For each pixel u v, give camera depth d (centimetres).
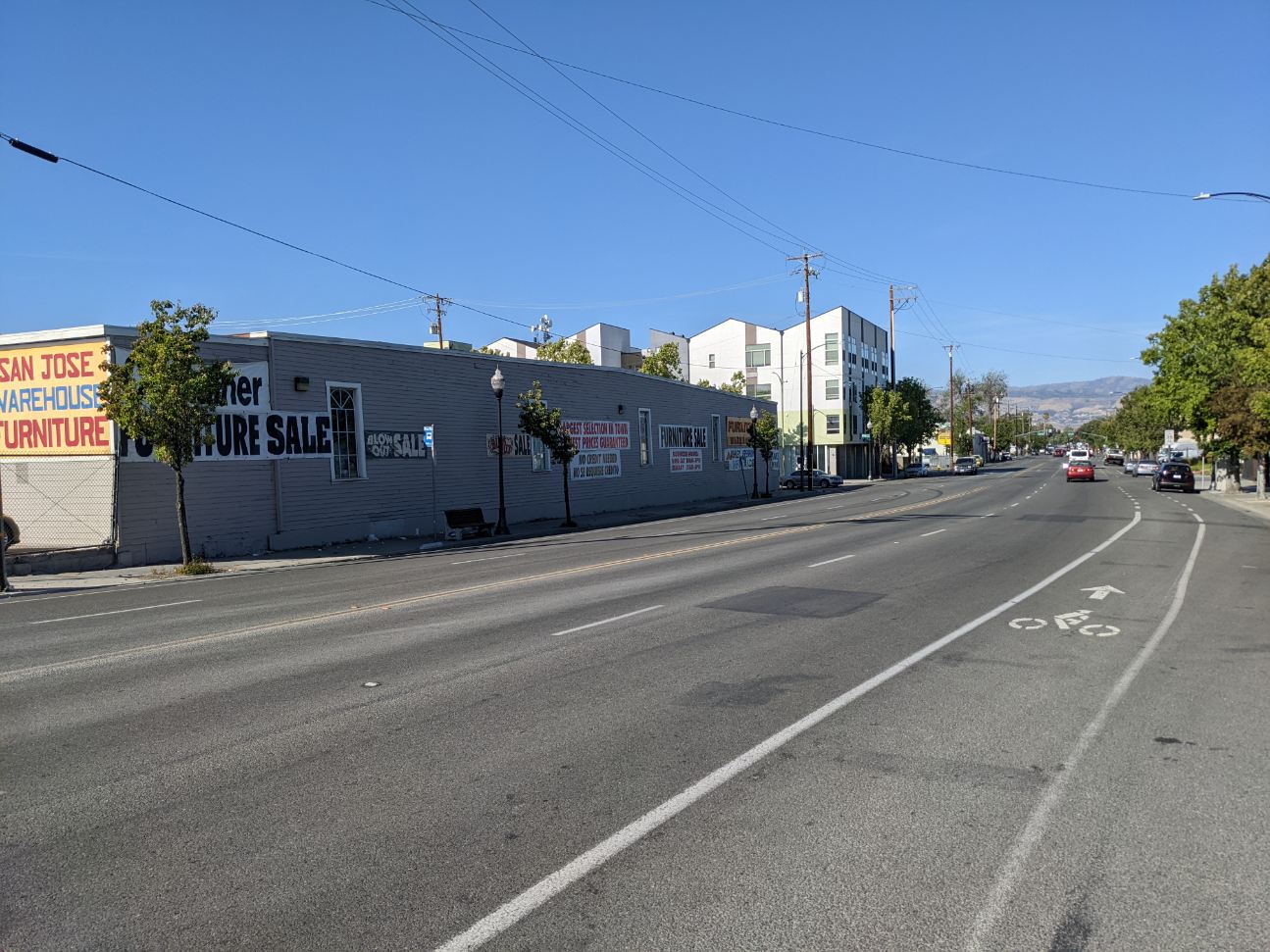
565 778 532
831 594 1255
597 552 2022
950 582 1373
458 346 5006
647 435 4325
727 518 3319
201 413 1902
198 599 1408
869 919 370
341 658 870
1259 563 1638
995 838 446
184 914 378
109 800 505
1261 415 2945
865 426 8844
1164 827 459
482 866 419
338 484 2538
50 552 1917
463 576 1605
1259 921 369
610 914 374
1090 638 946
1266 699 704
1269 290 3962
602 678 774
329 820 473
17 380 2092
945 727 629
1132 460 7938
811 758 566
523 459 3366
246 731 630
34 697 742
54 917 377
